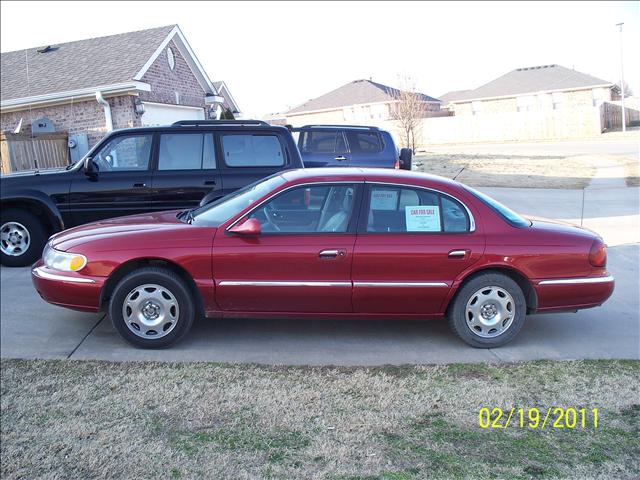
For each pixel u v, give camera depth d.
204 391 4.04
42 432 3.50
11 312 5.86
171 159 7.73
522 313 4.88
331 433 3.43
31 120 15.77
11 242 7.71
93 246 4.86
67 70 16.11
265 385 4.13
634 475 2.93
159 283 4.80
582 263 4.89
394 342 5.08
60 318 5.69
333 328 5.43
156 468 3.10
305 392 4.00
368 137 11.05
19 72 16.78
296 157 7.84
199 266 4.77
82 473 3.08
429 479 2.93
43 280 4.96
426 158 20.88
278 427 3.52
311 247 4.75
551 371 4.33
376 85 45.34
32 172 7.89
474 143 31.44
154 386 4.12
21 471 3.11
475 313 4.87
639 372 4.27
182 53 17.95
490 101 42.12
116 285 4.94
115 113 15.16
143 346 4.88
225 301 4.85
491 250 4.80
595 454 3.14
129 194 7.61
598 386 4.03
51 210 7.51
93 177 7.61
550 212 7.76
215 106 20.39
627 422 3.49
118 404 3.85
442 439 3.34
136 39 16.86
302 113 45.91
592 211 6.53
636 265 6.66
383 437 3.38
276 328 5.43
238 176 7.70
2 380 4.26
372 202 4.89
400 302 4.87
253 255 4.75
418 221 4.87
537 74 41.53
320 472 3.02
